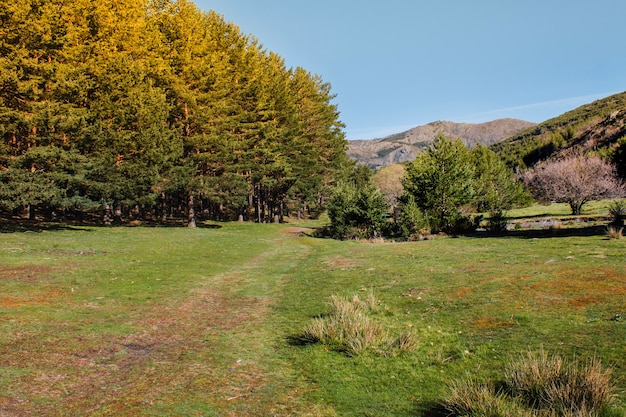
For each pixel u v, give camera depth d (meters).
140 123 29.83
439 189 30.27
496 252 16.23
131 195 30.20
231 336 8.23
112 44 30.09
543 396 4.55
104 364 6.41
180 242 24.08
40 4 23.28
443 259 15.71
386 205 32.25
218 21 42.47
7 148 21.61
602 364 5.27
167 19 33.97
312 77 68.44
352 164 80.44
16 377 5.63
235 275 15.64
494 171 52.41
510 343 6.45
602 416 4.07
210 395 5.40
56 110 22.80
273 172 47.06
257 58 46.97
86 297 10.44
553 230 23.84
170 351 7.20
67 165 23.94
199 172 37.94
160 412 4.87
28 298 9.78
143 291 11.64
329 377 5.97
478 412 4.34
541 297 8.70
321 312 9.77
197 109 33.34
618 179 36.25
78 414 4.77
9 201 20.48
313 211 72.06
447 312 8.64
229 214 56.34
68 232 24.22
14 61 21.28
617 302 7.71
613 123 116.94
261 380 5.96
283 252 23.36
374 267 15.45
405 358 6.45
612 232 17.12
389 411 4.82
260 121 43.59
